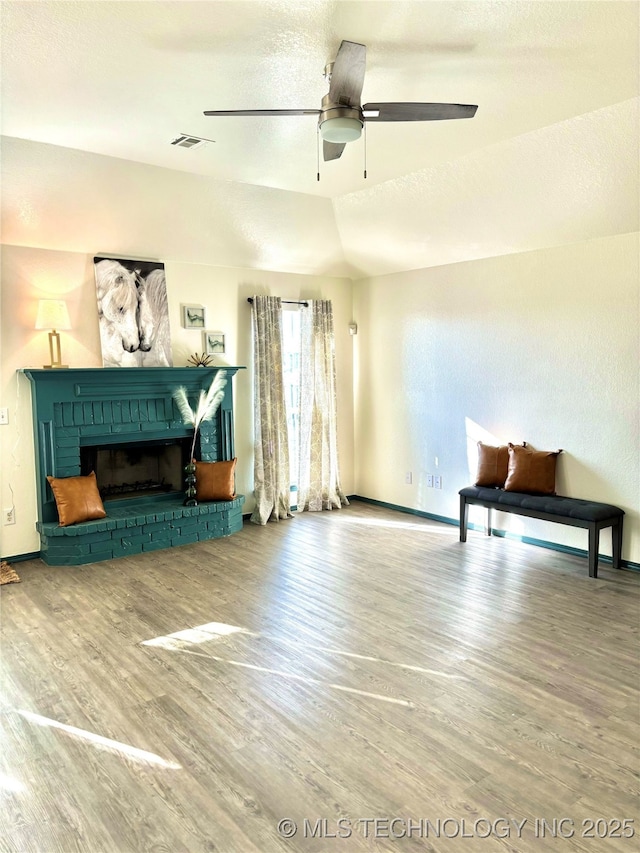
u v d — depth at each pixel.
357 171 4.50
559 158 3.89
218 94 3.12
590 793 2.18
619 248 4.39
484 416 5.44
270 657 3.21
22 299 4.64
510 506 4.78
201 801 2.15
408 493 6.29
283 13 2.36
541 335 4.93
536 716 2.66
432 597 4.00
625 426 4.44
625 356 4.41
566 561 4.70
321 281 6.49
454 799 2.15
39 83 2.97
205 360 5.63
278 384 6.01
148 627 3.57
